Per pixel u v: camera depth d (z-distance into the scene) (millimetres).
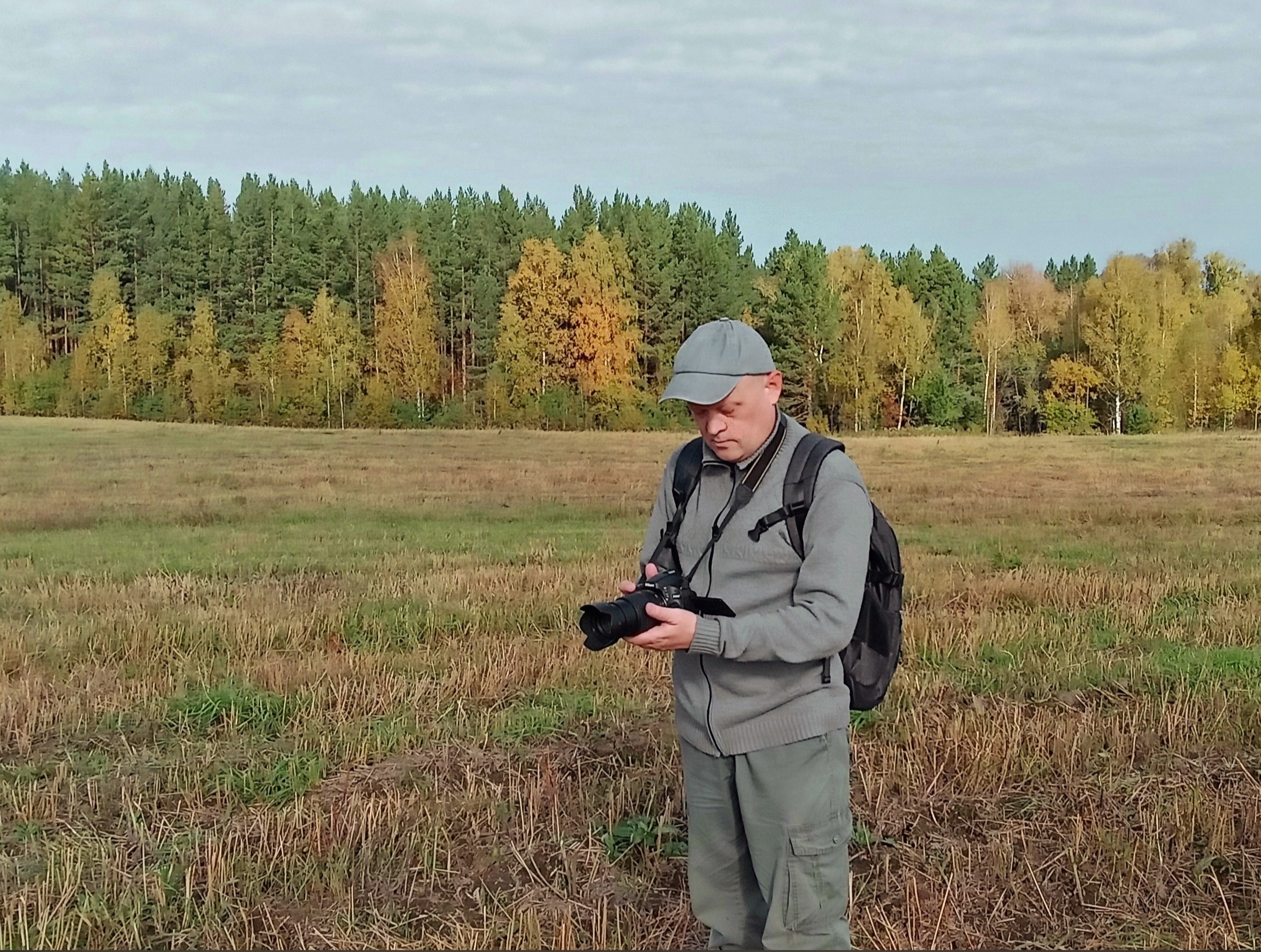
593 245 61750
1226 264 70562
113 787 5461
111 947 3971
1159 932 4027
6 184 82062
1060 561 13453
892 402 65000
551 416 58906
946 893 4223
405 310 63812
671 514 3328
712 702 3104
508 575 12125
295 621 9344
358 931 4062
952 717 6414
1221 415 58594
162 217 75312
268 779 5520
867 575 3178
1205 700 6648
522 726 6395
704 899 3303
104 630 8898
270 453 37281
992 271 93688
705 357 2977
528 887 4391
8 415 65312
